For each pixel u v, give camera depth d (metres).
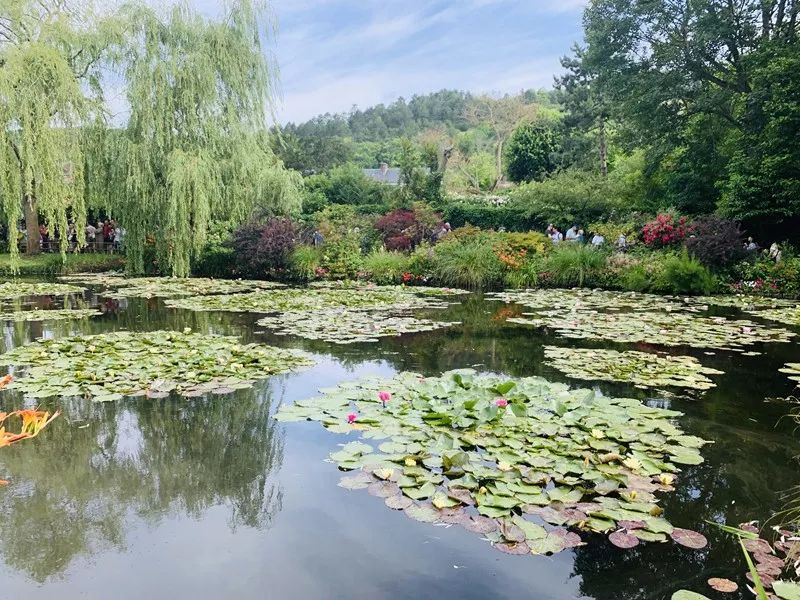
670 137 17.70
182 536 2.38
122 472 3.03
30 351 5.66
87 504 2.67
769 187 13.35
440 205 20.58
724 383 4.76
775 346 6.31
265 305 9.65
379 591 1.99
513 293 11.86
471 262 13.69
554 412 3.80
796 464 3.12
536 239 14.40
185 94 13.48
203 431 3.61
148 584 2.05
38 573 2.12
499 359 5.66
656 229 13.48
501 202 22.81
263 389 4.55
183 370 4.95
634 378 4.86
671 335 6.92
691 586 2.03
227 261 15.92
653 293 11.88
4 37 13.42
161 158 13.62
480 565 2.15
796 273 11.30
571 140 28.84
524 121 33.41
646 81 17.62
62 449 3.33
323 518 2.51
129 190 13.37
